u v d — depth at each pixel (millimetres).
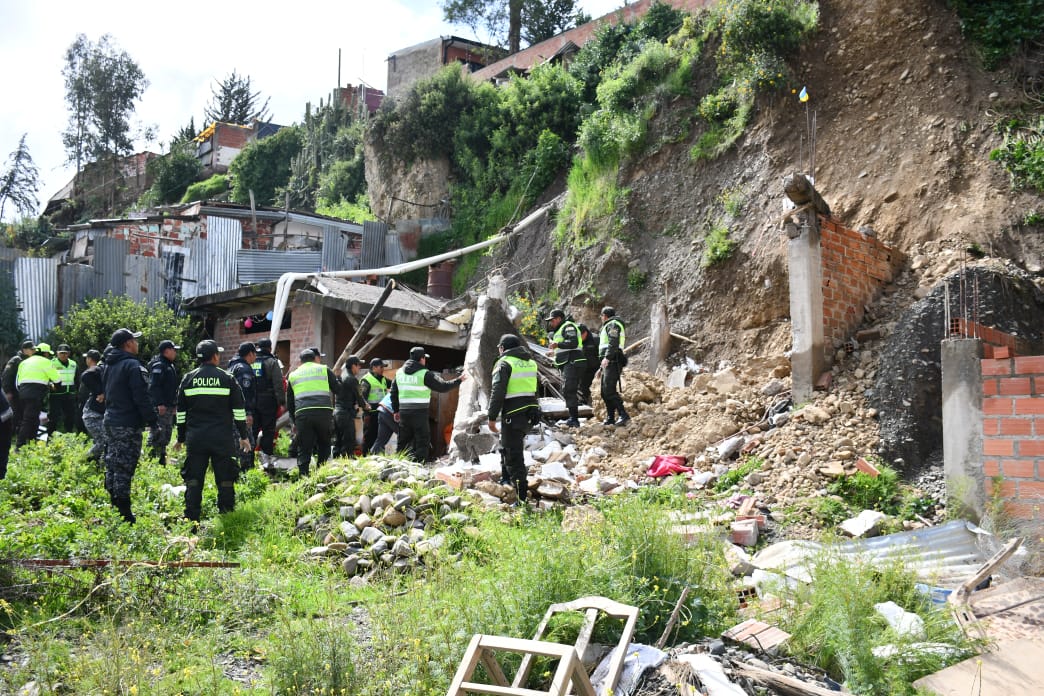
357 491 7805
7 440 7668
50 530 6230
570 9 37844
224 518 7746
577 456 10953
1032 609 5207
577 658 3816
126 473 7480
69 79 47688
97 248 22375
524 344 14383
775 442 9508
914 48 14445
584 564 5176
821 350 10539
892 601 5305
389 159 28188
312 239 26422
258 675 4594
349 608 5605
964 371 7711
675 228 16641
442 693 4148
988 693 4262
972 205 12203
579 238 18672
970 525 7047
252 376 10977
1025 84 13141
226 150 50875
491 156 25344
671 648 4691
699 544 5773
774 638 4828
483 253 23422
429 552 6465
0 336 20281
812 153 14516
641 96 18953
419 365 10352
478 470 9633
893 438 8727
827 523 7816
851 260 11336
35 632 4738
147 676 4230
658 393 12234
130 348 7840
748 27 16172
